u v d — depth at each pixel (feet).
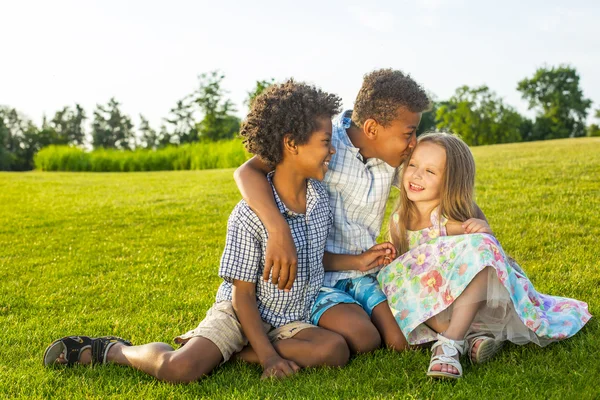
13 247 18.95
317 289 8.96
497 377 7.36
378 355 8.41
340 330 8.43
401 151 9.21
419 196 9.12
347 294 9.07
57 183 42.68
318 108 8.12
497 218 19.13
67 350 8.25
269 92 8.32
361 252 9.67
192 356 7.65
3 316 11.44
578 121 199.00
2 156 200.85
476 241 8.29
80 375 7.97
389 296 8.99
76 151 78.64
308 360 7.94
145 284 13.56
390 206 23.93
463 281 8.09
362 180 9.45
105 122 234.17
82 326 10.44
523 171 31.40
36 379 7.73
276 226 7.93
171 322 10.47
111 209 26.81
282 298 8.49
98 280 14.23
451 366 7.48
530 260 14.07
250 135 8.32
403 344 8.65
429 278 8.61
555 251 14.80
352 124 9.68
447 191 9.02
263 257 8.34
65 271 15.33
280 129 8.06
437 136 9.21
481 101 181.98
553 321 8.82
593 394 6.79
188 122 155.74
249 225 8.24
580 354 7.99
